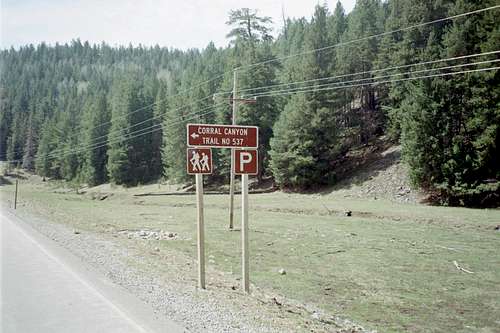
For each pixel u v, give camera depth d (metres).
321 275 14.42
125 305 7.92
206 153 10.48
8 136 143.38
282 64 65.25
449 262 16.45
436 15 43.94
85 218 31.27
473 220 25.81
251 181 62.16
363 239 21.73
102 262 12.50
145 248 17.16
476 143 34.12
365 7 65.56
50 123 117.25
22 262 12.29
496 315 10.52
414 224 27.20
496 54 34.09
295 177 49.91
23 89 171.88
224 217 33.28
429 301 11.64
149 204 50.12
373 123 57.72
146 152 85.56
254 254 18.08
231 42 58.03
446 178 35.09
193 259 16.09
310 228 25.88
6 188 96.69
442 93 36.28
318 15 55.91
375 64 56.28
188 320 7.05
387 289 12.77
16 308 7.77
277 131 52.44
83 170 97.06
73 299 8.34
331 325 8.84
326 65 52.78
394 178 43.38
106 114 96.12
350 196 43.66
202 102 72.06
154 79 104.62
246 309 8.32
